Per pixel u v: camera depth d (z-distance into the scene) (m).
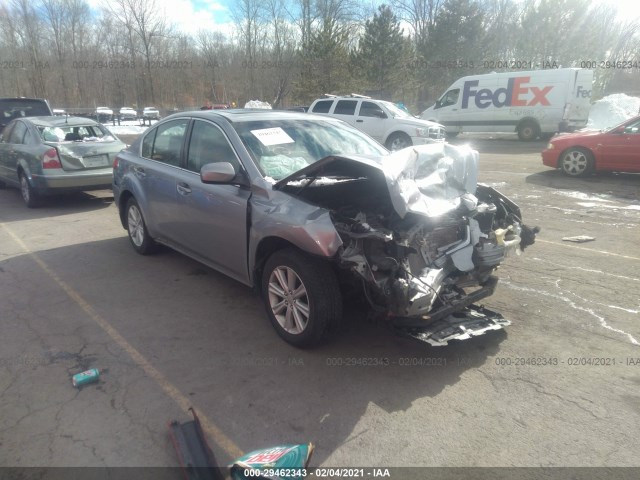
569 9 39.12
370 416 2.96
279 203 3.69
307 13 41.44
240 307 4.45
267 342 3.82
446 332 3.46
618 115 24.66
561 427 2.85
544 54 40.25
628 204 8.20
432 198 3.61
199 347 3.75
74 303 4.54
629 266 5.33
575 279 4.99
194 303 4.53
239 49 42.19
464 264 3.63
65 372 3.40
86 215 8.12
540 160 13.80
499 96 19.44
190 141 4.80
